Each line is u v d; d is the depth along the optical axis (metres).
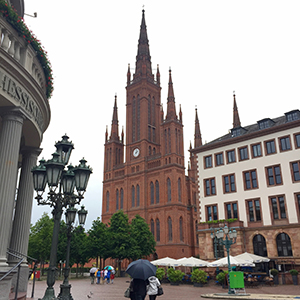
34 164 18.03
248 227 43.06
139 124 99.44
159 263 41.50
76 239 62.97
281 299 19.34
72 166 13.27
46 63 16.12
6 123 13.21
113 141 102.75
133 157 95.81
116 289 31.72
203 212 48.06
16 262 15.16
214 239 44.25
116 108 108.94
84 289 31.80
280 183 41.88
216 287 33.31
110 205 95.62
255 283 30.84
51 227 65.06
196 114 75.88
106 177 100.38
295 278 33.28
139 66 108.81
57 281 47.19
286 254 39.66
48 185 11.39
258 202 43.38
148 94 103.56
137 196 90.50
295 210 39.84
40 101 15.62
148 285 12.75
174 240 79.50
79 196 12.56
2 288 11.12
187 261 38.75
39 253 64.75
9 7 13.03
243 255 35.31
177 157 87.25
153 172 89.56
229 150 47.50
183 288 32.44
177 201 82.44
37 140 17.19
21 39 14.00
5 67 12.66
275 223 41.16
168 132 89.56
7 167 12.64
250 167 44.84
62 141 13.09
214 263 33.69
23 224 16.48
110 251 61.62
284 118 47.06
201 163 50.06
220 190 47.12
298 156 40.81
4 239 12.00
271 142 43.72
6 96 12.70
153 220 85.56
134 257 63.78
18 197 17.08
